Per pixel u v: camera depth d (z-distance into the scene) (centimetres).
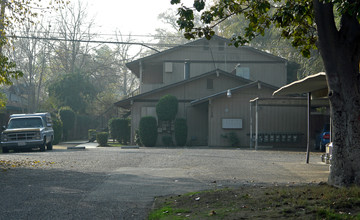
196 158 1777
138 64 3731
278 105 2583
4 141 2325
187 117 3222
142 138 3041
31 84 4591
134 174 1257
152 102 3266
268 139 2864
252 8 1070
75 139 4584
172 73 3703
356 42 853
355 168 840
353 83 853
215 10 1047
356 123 847
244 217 661
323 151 2372
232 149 2544
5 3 1791
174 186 1034
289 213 672
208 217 676
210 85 3244
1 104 2788
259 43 4731
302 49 1127
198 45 3606
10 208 793
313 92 1606
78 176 1220
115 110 5372
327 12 865
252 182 1088
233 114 2927
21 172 1311
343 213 657
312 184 1022
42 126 2461
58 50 5566
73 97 4647
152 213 739
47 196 912
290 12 1011
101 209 787
